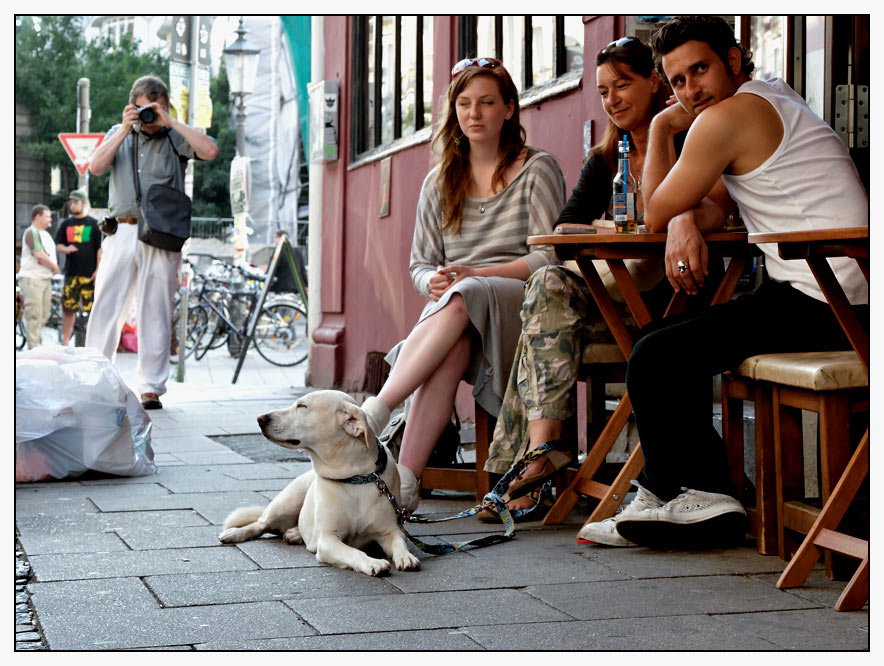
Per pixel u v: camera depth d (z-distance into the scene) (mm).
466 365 4449
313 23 11523
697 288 3650
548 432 4133
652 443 3512
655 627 2746
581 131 5898
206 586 3203
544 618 2840
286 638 2686
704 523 3496
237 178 15164
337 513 3537
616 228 4039
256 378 12500
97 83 37312
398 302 9141
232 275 15852
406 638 2678
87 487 4969
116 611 2936
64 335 14711
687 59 3604
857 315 3295
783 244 2994
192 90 12953
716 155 3469
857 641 2617
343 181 10758
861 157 4785
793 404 3314
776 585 3115
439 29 8320
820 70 4836
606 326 4188
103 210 32531
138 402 5469
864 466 3035
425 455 4414
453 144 4816
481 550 3707
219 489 4926
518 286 4449
